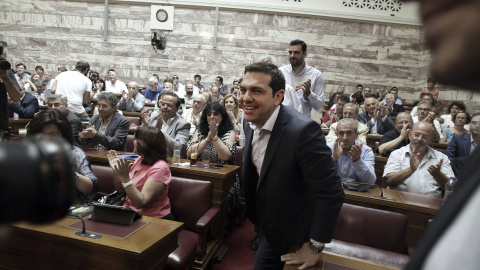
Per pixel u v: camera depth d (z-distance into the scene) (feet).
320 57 29.32
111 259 4.34
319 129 4.29
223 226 8.63
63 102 10.22
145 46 30.30
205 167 8.48
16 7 30.76
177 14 29.86
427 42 0.73
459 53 0.65
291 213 4.52
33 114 13.78
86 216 5.26
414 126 7.95
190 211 7.64
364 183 7.40
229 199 9.39
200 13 29.71
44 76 24.81
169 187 7.86
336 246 5.82
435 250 0.89
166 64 30.32
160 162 7.06
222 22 29.63
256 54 29.55
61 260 4.54
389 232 5.98
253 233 10.45
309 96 9.13
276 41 29.35
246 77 4.30
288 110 4.56
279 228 4.62
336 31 29.12
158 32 28.71
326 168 4.04
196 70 30.12
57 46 30.73
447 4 0.68
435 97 18.26
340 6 28.60
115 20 30.27
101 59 30.58
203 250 7.03
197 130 10.48
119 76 30.60
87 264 4.42
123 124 10.61
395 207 6.31
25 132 6.19
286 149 4.25
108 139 9.95
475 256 0.77
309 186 4.25
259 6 28.71
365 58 29.17
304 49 9.54
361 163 7.65
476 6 0.64
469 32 0.64
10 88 8.91
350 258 4.00
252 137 5.03
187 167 8.24
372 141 14.15
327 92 29.50
